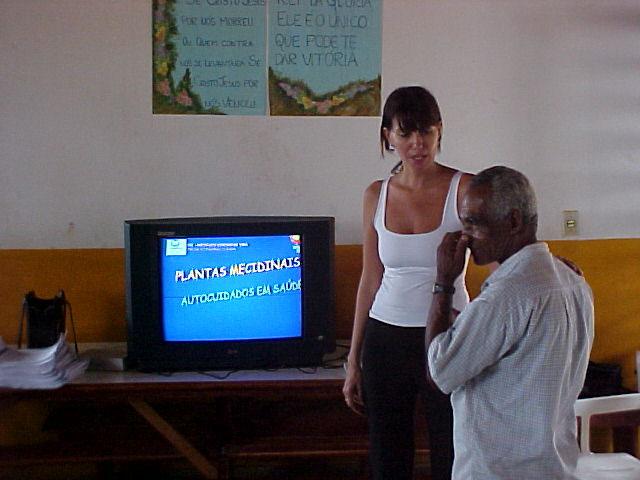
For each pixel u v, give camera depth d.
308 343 3.00
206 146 3.34
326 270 2.99
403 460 2.43
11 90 3.26
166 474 3.42
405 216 2.40
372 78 3.36
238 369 3.00
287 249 2.97
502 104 3.42
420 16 3.36
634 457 2.79
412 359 2.36
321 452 2.97
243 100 3.33
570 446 1.83
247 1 3.29
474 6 3.38
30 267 3.32
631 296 3.48
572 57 3.43
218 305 2.96
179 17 3.28
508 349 1.72
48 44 3.26
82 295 3.35
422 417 3.10
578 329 1.77
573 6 3.41
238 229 2.94
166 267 2.93
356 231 3.40
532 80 3.42
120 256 3.34
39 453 2.97
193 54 3.30
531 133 3.43
